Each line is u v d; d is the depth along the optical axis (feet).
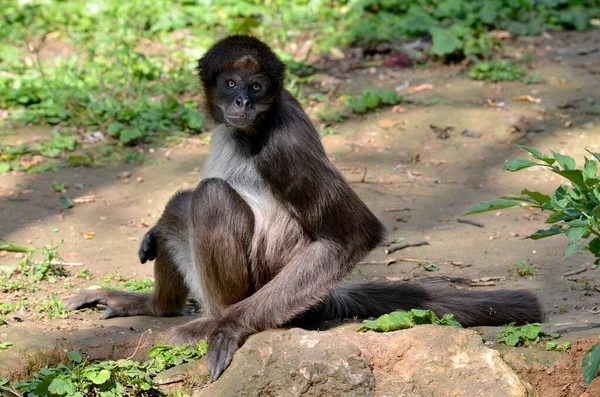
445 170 50.83
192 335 30.30
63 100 59.26
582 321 31.07
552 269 37.29
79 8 76.64
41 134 56.13
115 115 57.31
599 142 53.01
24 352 28.53
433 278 36.73
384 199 47.06
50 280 36.65
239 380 26.43
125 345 30.07
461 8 74.95
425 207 45.98
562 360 27.94
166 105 58.65
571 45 70.54
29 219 44.34
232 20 76.07
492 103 59.00
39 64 62.34
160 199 47.29
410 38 72.13
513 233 42.19
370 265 38.91
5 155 52.34
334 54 69.82
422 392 26.12
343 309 32.94
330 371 25.81
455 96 60.70
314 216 30.22
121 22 72.95
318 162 30.14
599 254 27.71
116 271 38.52
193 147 54.54
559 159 27.04
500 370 26.13
